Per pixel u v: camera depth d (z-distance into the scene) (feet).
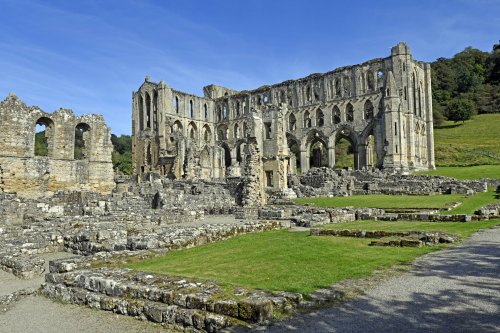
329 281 36.17
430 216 79.41
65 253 62.80
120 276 36.83
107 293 35.01
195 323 28.32
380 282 35.42
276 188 141.38
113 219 85.56
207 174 277.03
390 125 257.75
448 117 476.95
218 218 106.63
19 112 133.69
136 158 339.36
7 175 130.00
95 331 29.94
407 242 52.75
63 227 73.46
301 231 74.74
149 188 159.02
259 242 61.87
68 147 144.36
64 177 142.20
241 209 105.09
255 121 134.41
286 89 322.55
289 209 104.32
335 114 299.38
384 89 262.88
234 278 37.96
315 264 43.47
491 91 521.24
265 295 30.27
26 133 134.92
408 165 263.08
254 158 132.46
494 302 29.27
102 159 152.15
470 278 35.58
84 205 108.88
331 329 25.73
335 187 173.78
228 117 360.28
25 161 133.90
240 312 27.63
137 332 29.17
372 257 46.19
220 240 65.10
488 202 112.57
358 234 62.75
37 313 34.88
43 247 62.75
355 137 285.43
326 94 299.79
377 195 152.25
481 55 607.78
